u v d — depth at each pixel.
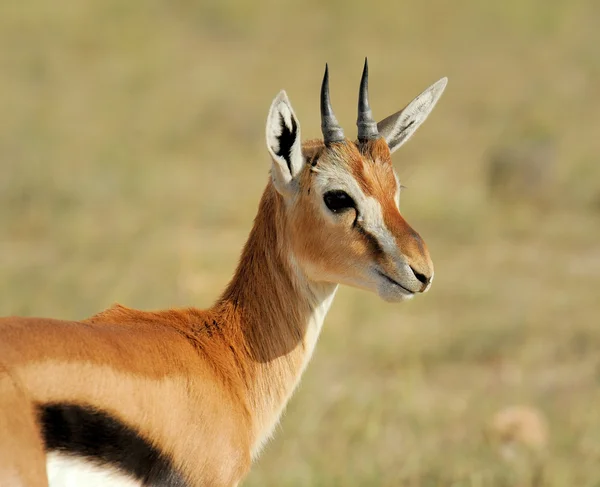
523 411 31.61
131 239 47.50
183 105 78.00
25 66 84.44
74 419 15.34
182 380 17.31
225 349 19.17
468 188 58.81
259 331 19.72
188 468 17.22
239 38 96.94
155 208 54.28
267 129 18.94
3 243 48.28
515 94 84.38
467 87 86.06
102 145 66.25
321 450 29.55
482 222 54.16
